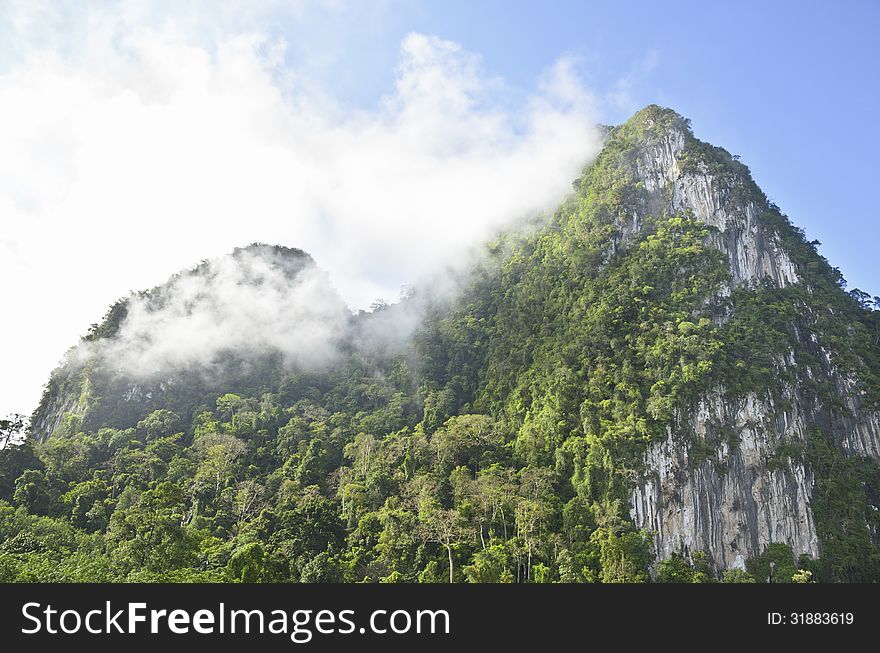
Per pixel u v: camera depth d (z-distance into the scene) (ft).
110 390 443.32
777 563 285.64
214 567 242.99
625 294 363.97
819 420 341.21
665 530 284.82
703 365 318.65
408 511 299.58
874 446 344.28
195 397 456.86
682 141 455.22
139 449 382.63
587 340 351.05
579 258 407.44
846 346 371.35
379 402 442.50
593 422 314.55
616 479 290.56
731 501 297.12
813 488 314.96
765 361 334.03
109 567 213.05
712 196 418.51
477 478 313.12
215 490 335.47
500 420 363.56
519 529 275.18
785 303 376.07
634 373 327.88
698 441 304.91
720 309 358.43
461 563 263.90
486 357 423.23
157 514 241.96
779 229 430.61
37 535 252.83
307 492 328.29
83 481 346.33
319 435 394.93
